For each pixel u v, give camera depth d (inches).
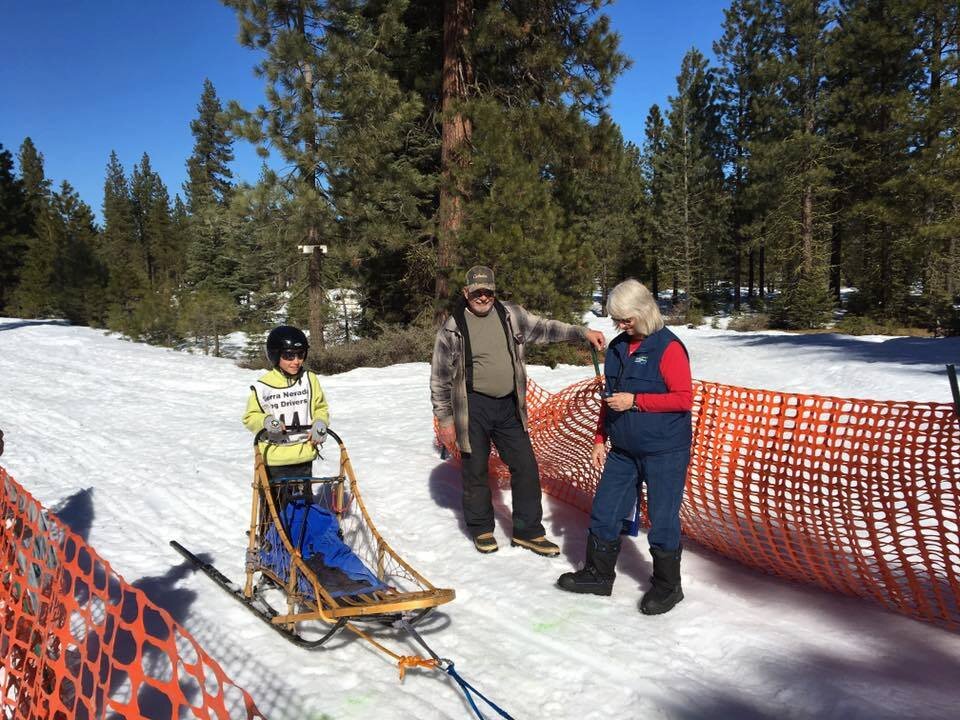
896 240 1157.7
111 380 587.2
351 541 206.1
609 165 731.4
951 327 1003.9
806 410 163.2
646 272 1889.8
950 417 145.6
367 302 897.5
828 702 117.7
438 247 701.9
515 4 669.9
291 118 681.0
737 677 127.7
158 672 135.0
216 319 1080.2
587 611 154.9
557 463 223.3
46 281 1641.2
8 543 127.7
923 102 954.7
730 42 1454.2
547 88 693.3
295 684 130.3
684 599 158.6
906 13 1059.3
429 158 783.7
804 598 157.5
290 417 169.8
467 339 185.6
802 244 1352.1
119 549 203.8
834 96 1266.0
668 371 147.3
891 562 148.5
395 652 141.8
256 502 161.5
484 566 182.4
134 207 3058.6
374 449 311.1
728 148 1649.9
